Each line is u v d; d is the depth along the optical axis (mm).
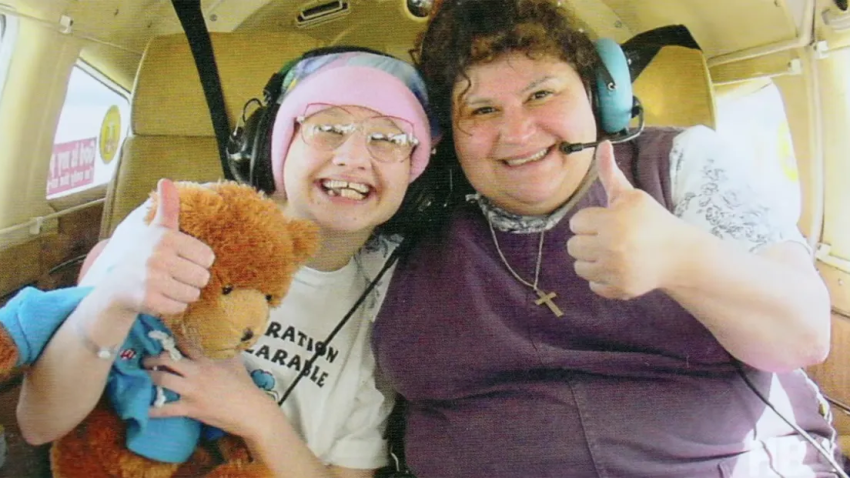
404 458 1181
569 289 1083
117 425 795
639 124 1105
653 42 1779
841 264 1671
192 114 1572
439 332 1106
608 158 852
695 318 1047
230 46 1530
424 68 1106
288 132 992
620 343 1080
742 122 1981
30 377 754
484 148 1035
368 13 2406
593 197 1103
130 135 1589
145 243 706
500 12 1002
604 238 833
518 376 1102
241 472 888
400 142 993
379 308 1162
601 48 1062
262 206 784
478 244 1133
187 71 1571
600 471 1045
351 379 1126
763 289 898
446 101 1082
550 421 1065
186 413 839
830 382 1573
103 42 1693
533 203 1069
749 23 1806
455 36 1022
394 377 1135
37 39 1427
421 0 2393
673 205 1093
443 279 1130
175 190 720
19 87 1435
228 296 729
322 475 985
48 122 1543
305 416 1080
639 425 1055
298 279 1100
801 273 961
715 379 1086
